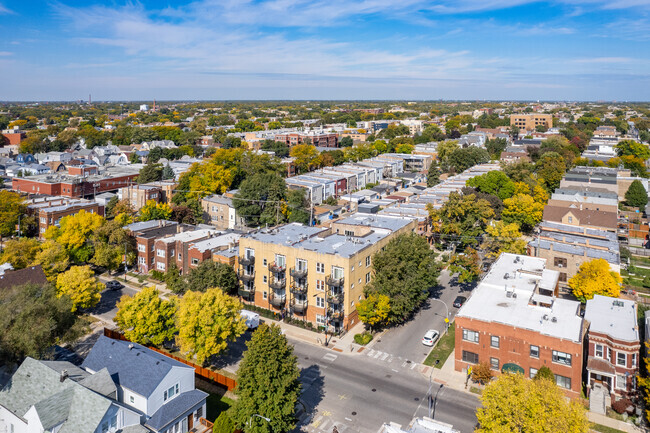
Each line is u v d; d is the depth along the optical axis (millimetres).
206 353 54312
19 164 177500
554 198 116812
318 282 67938
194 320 54188
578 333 51656
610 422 47531
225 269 72938
